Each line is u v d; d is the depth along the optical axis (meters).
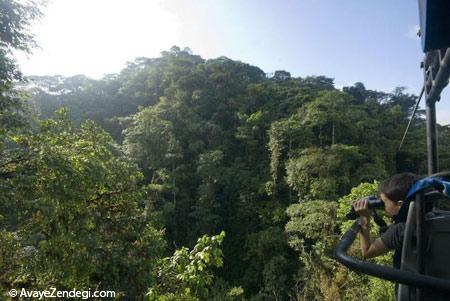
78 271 5.99
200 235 34.47
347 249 1.03
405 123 47.16
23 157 6.24
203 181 37.19
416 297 0.92
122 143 44.06
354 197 15.56
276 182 36.03
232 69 65.56
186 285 7.21
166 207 33.25
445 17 1.07
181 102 50.41
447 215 0.93
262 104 55.12
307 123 38.06
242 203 35.38
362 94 65.44
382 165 33.09
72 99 56.72
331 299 13.08
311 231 23.80
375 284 11.73
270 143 37.56
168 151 39.41
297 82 65.44
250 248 31.27
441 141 19.66
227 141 44.81
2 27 8.85
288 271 26.73
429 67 1.88
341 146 31.81
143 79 64.44
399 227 1.12
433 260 0.90
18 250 5.85
